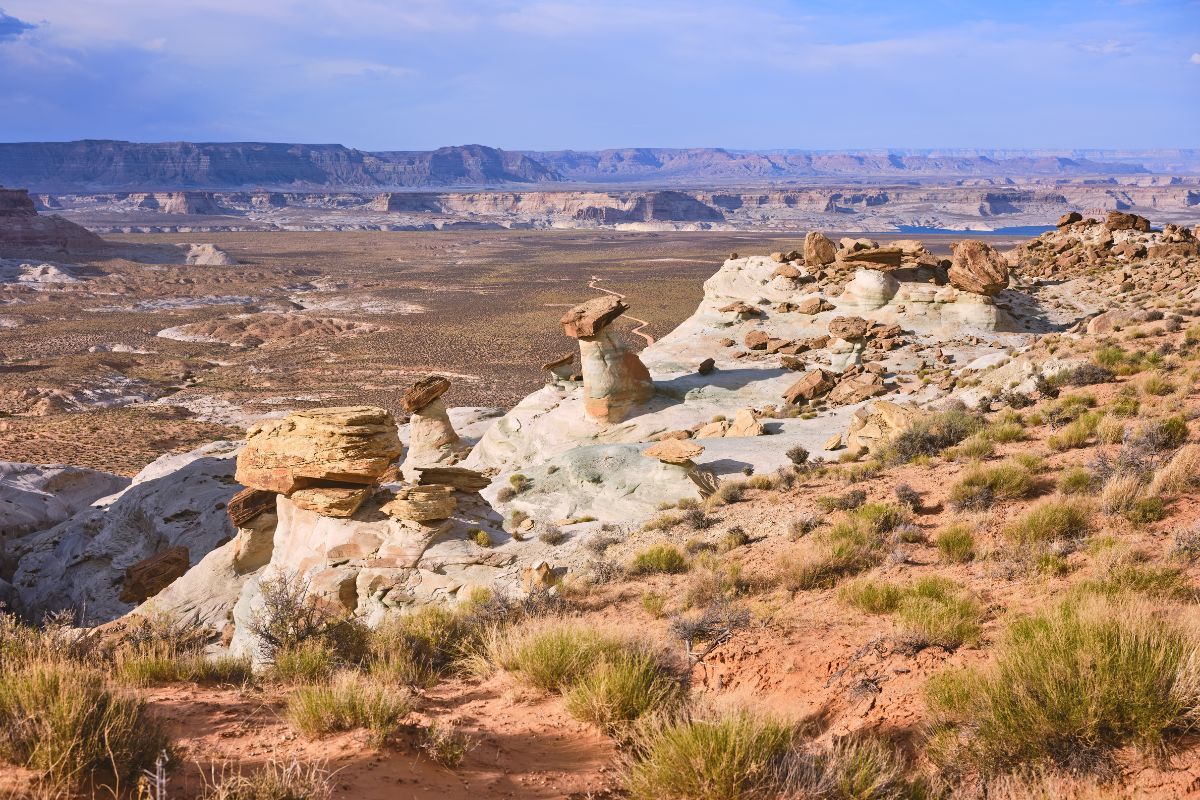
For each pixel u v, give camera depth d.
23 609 34.66
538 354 129.38
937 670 8.54
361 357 127.00
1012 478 15.20
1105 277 51.50
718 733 6.40
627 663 8.55
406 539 19.64
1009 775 6.41
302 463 20.34
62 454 72.25
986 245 45.12
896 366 38.91
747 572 14.33
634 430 33.75
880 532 14.73
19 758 5.69
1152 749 6.25
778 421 31.67
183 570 32.00
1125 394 20.38
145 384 108.19
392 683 9.21
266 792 5.36
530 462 34.53
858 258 47.44
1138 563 10.61
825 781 6.24
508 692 9.21
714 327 47.47
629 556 17.52
